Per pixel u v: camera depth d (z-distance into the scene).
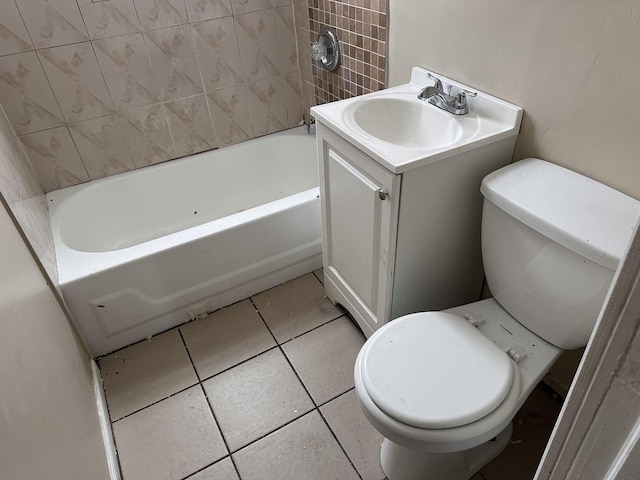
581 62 1.06
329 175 1.54
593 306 1.01
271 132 2.50
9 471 0.62
